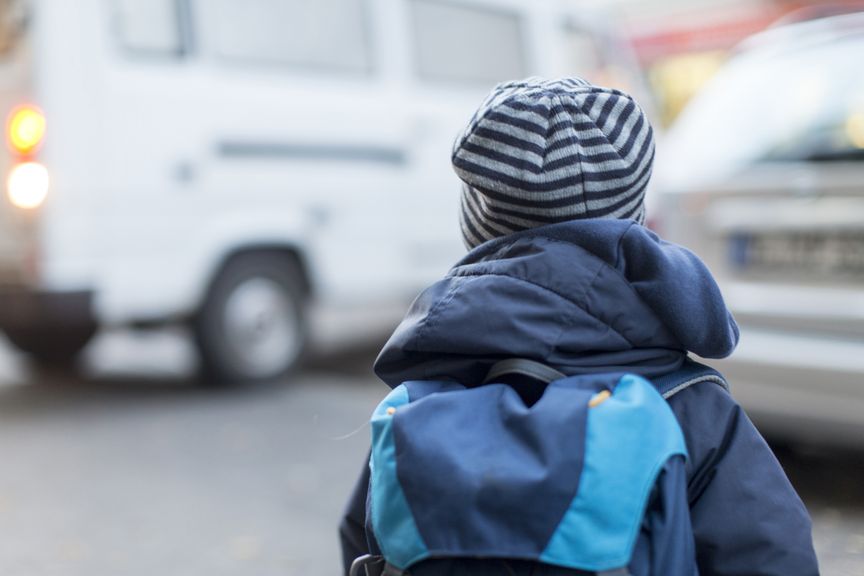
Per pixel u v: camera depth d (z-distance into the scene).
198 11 5.61
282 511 3.95
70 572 3.40
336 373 6.61
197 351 5.89
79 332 6.61
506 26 7.37
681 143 4.09
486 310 1.26
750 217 3.64
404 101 6.62
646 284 1.25
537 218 1.31
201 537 3.70
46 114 5.11
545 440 1.15
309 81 6.11
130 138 5.31
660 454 1.16
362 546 1.47
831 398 3.42
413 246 6.70
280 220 5.93
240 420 5.32
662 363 1.29
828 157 3.58
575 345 1.25
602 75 8.13
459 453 1.17
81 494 4.19
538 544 1.12
